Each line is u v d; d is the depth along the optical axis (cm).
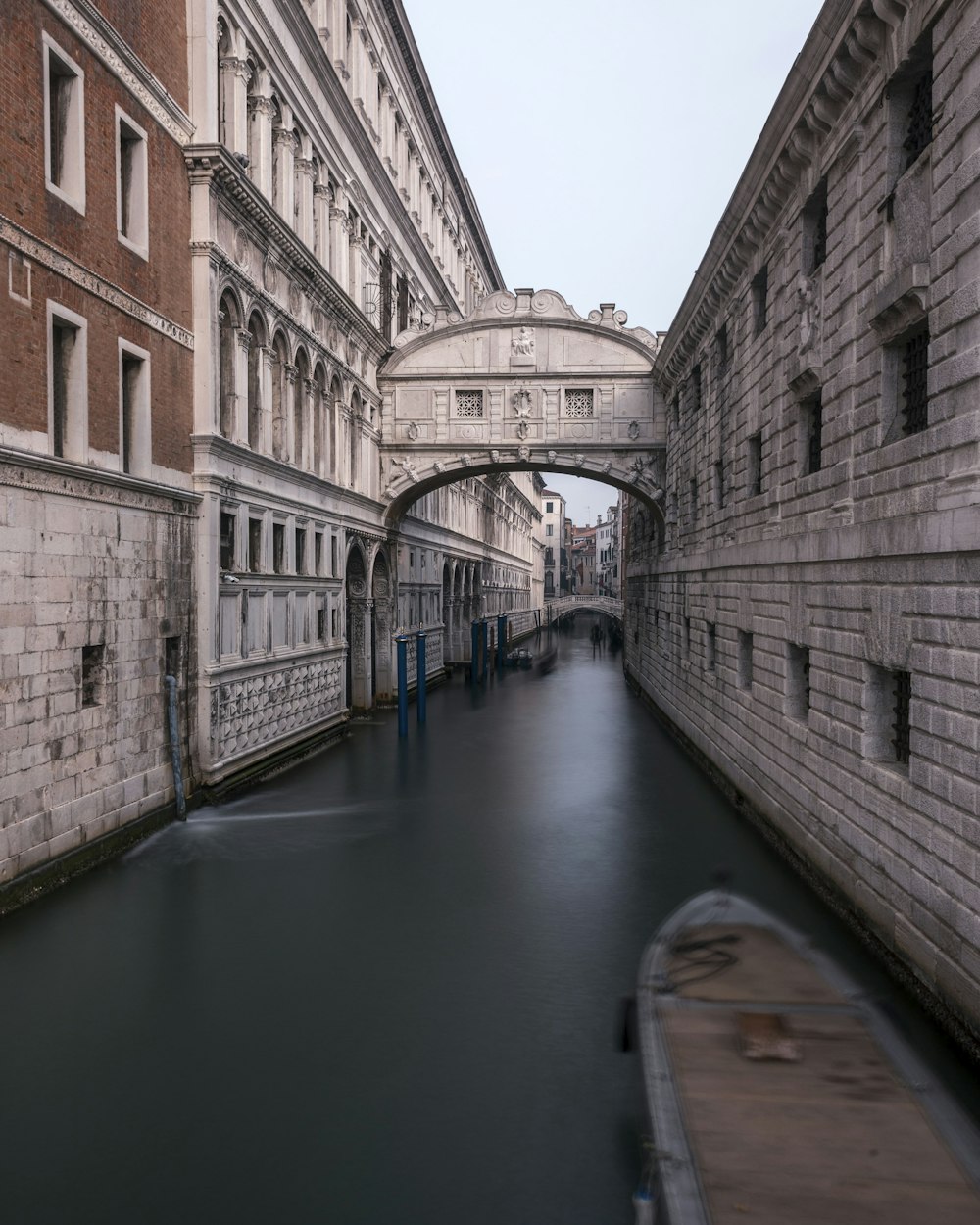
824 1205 432
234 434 1695
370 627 2872
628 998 776
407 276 3158
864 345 1106
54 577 1152
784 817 1409
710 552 2030
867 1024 599
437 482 2928
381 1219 605
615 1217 607
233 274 1661
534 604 9181
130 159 1387
